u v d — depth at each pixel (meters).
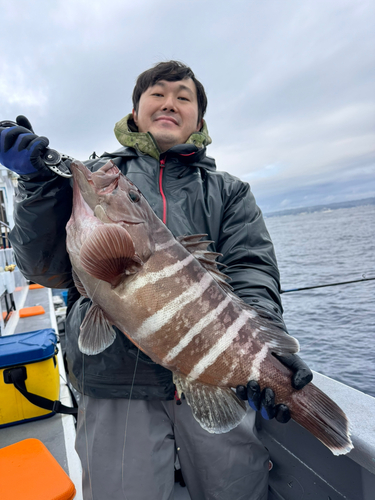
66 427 2.71
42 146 1.26
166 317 1.33
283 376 1.33
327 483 1.82
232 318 1.40
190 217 1.81
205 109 2.27
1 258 5.95
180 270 1.39
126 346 1.54
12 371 2.72
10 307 6.06
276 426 2.21
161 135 1.92
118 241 1.22
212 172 2.05
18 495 1.70
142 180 1.81
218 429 1.35
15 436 2.64
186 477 1.72
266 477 1.80
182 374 1.39
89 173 1.46
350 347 4.59
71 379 1.70
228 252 1.90
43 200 1.37
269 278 1.81
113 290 1.32
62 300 8.60
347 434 1.26
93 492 1.54
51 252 1.53
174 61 2.05
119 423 1.56
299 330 5.57
